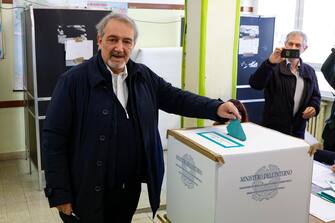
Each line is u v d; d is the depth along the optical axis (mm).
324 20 4574
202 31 2266
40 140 3490
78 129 1540
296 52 2637
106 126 1531
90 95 1535
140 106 1626
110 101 1551
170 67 4504
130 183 1694
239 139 1268
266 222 1188
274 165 1164
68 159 1595
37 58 3375
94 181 1542
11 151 4426
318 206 1539
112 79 1572
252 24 4238
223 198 1112
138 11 4719
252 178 1137
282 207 1208
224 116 1546
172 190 1409
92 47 3555
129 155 1622
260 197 1162
